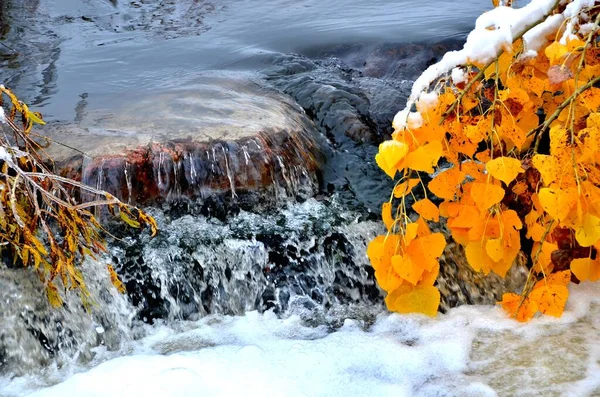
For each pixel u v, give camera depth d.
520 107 2.27
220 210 3.18
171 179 3.15
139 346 2.72
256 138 3.33
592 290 2.87
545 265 2.56
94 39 5.67
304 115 3.97
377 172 3.55
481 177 2.44
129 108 3.80
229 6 6.70
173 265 2.88
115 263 2.85
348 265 3.02
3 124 3.45
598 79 2.09
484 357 2.52
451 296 2.92
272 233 3.04
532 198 2.51
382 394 2.37
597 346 2.51
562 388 2.30
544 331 2.63
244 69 4.72
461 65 2.27
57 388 2.40
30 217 2.57
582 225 2.20
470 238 2.43
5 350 2.53
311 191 3.40
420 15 5.89
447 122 2.34
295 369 2.50
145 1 6.99
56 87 4.33
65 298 2.67
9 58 5.09
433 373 2.47
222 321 2.87
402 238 2.41
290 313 2.92
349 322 2.85
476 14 5.81
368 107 4.05
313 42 5.27
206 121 3.53
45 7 6.55
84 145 3.22
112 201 2.48
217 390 2.37
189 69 4.73
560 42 2.18
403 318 2.80
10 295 2.61
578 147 2.18
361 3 6.48
